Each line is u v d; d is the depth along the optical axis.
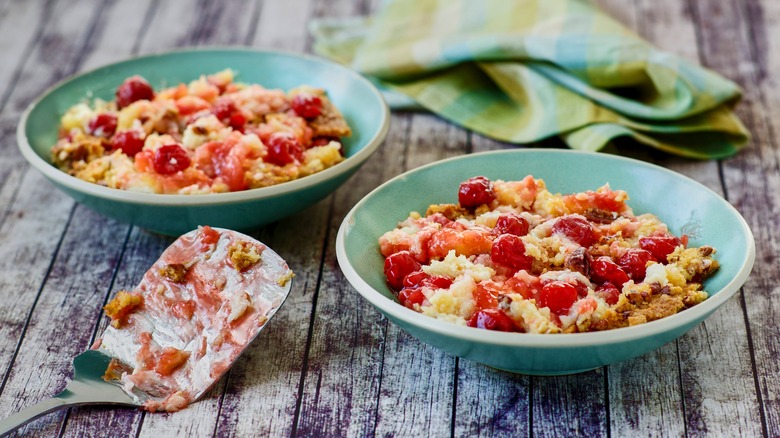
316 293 0.69
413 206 0.69
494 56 0.85
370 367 0.63
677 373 0.62
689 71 0.81
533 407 0.61
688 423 0.60
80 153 0.73
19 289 0.70
